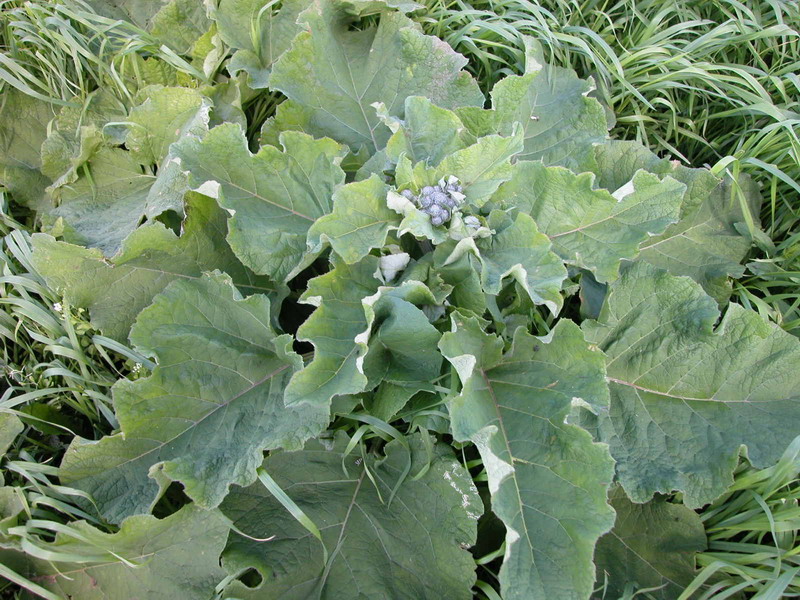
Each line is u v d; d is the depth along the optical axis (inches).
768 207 41.0
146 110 35.9
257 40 38.4
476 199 30.6
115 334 32.6
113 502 28.2
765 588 28.0
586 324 31.6
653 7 45.8
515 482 26.4
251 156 31.4
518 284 31.1
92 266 31.3
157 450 28.7
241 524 28.5
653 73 43.8
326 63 36.9
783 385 30.6
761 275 37.6
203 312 30.5
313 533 27.7
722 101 43.6
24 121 39.6
